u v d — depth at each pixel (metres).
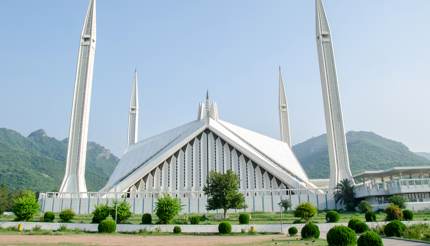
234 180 54.56
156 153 80.31
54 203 69.31
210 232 41.62
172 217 45.72
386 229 31.34
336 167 72.81
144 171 73.50
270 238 34.00
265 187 73.75
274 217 55.91
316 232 32.44
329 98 76.19
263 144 89.06
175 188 73.31
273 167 73.31
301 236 33.50
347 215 54.59
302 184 71.81
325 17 80.94
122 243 30.25
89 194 71.00
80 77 77.38
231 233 40.53
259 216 57.94
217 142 75.94
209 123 76.06
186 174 74.12
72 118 75.06
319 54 79.25
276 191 71.00
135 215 64.38
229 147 75.69
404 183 56.94
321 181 99.38
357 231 34.69
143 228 43.12
